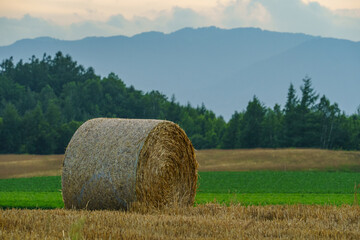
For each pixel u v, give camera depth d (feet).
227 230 96.99
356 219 117.91
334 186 364.58
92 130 152.87
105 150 147.02
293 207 135.13
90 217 111.55
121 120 155.63
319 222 111.75
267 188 346.54
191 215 127.75
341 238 91.15
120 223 103.96
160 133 152.35
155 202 150.00
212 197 254.27
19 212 119.96
